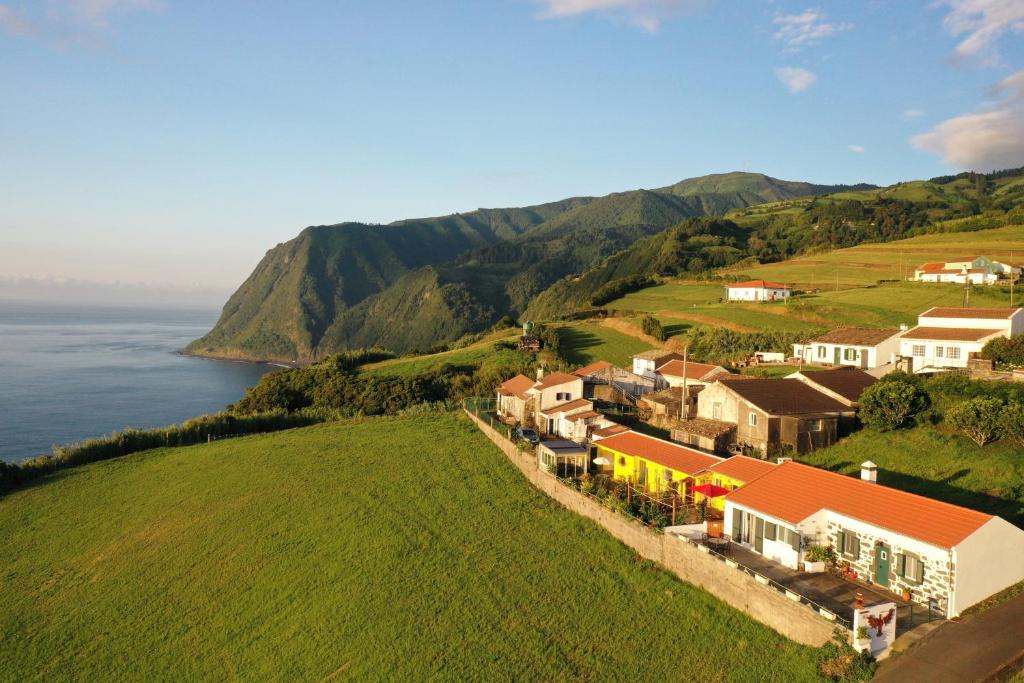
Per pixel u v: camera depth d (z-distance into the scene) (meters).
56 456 76.12
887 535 28.95
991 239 166.38
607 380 80.38
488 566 40.06
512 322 182.50
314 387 117.38
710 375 72.06
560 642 31.72
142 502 60.19
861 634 24.39
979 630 25.14
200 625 39.50
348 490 56.06
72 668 37.09
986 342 59.91
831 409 49.47
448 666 31.36
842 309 112.12
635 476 47.94
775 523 32.78
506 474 56.22
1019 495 34.69
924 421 46.53
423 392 104.94
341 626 36.25
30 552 52.53
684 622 31.06
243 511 54.38
